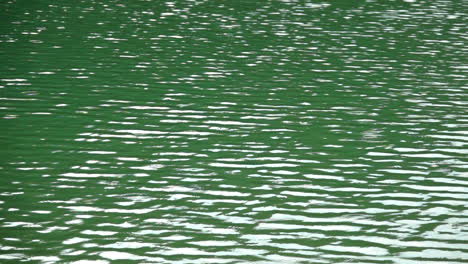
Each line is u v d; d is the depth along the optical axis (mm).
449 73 50938
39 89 43719
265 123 39156
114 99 42500
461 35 63781
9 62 49531
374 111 41844
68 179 30625
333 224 27047
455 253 24844
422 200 29500
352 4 77812
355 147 35750
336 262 23953
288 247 25016
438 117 41062
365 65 52469
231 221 27062
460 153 35281
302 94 44812
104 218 26938
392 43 59812
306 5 76375
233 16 69125
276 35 61500
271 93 44844
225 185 30594
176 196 29297
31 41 56031
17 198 28406
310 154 34594
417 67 52312
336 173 32281
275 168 32750
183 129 37781
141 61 51562
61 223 26344
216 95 44062
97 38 58062
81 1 74375
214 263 23688
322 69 51000
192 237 25609
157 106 41531
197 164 32938
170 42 57656
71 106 40844
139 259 23828
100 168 32031
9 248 24188
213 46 56781
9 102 40875
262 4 76062
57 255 23859
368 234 26234
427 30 65438
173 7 72812
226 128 38156
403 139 37125
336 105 42781
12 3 71562
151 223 26672
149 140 35969
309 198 29438
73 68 48906
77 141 35344
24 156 33000
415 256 24547
